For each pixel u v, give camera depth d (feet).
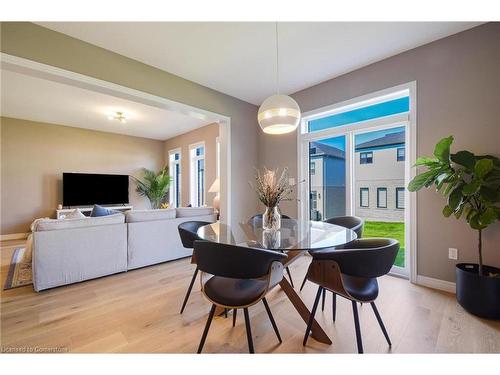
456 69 7.45
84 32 7.29
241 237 5.97
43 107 14.21
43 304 6.93
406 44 8.09
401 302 6.89
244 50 8.41
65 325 5.90
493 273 6.50
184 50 8.36
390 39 7.82
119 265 9.26
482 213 6.05
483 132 6.98
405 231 8.81
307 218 11.99
